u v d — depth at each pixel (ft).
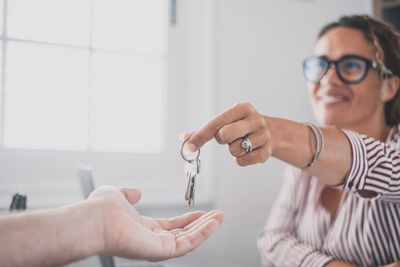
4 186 3.70
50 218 1.22
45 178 4.01
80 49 4.24
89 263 2.39
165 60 4.67
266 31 4.59
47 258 1.16
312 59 3.06
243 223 4.36
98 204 1.33
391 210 2.41
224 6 4.34
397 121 2.89
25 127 4.01
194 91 4.62
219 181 4.24
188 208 4.09
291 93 4.74
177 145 4.68
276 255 3.01
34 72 4.04
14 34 3.93
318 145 1.83
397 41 2.86
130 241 1.28
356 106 2.85
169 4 4.65
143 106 4.60
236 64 4.40
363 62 2.79
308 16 4.86
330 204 2.95
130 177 4.40
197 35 4.60
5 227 1.16
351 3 5.13
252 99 4.49
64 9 4.14
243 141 1.68
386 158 1.94
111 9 4.38
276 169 4.56
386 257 2.47
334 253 2.69
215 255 4.22
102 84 4.38
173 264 3.28
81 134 4.27
